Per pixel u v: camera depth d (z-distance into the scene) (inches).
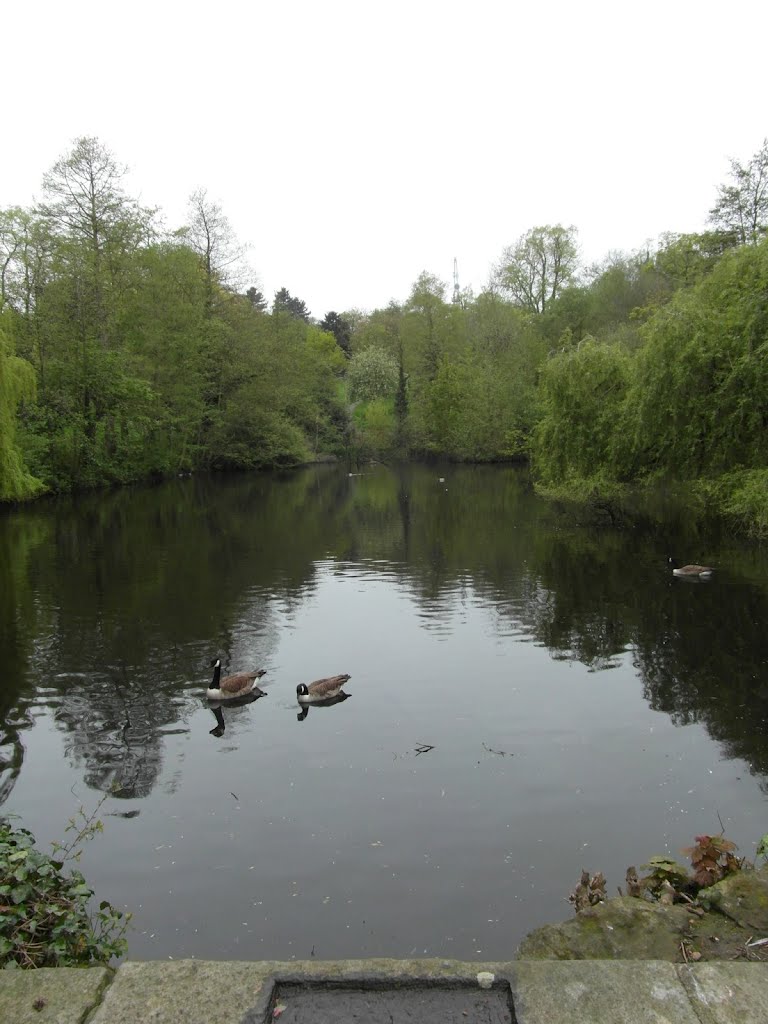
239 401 1942.7
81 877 188.5
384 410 2625.5
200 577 690.2
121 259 1465.3
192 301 1727.4
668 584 605.9
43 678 420.8
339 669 430.6
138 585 656.4
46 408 1375.5
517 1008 109.5
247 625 525.7
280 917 208.5
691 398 751.1
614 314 2069.4
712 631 476.1
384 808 269.1
